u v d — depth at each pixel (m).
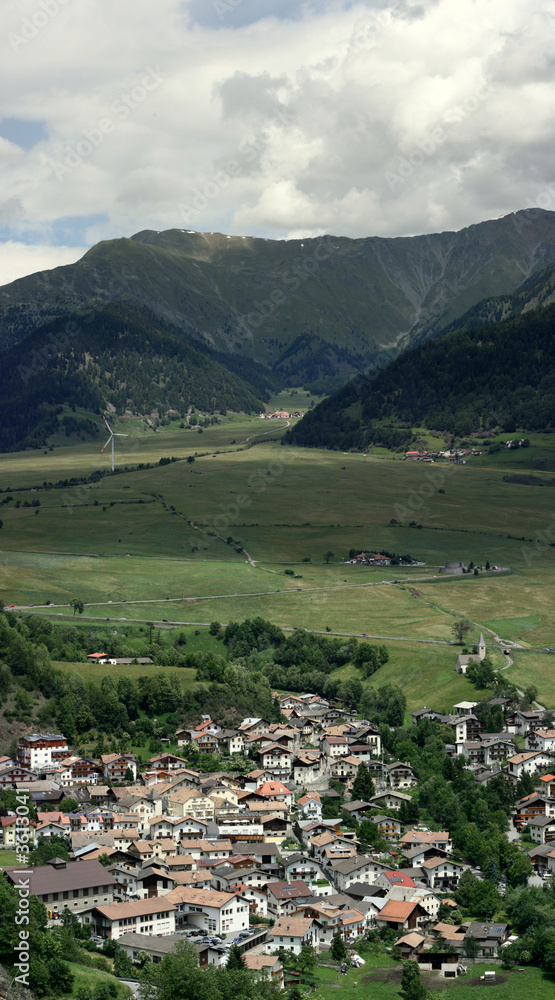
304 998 159.62
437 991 169.12
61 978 144.75
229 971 157.88
